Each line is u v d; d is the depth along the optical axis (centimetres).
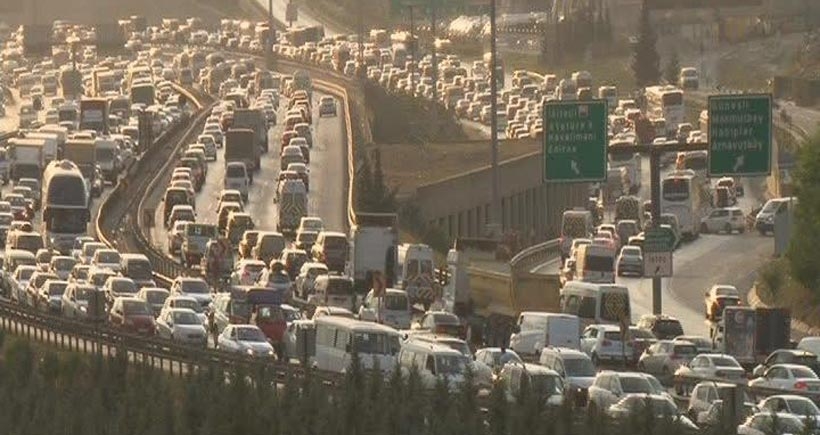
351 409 16388
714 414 17562
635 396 17975
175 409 17400
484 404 17512
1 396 17512
